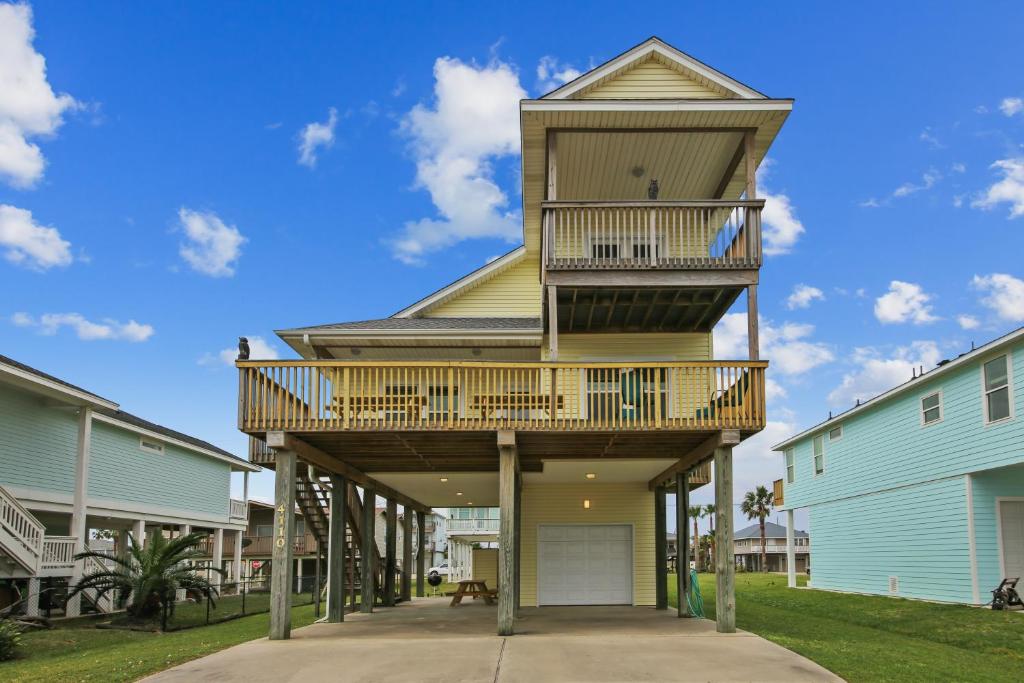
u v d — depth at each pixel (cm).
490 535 4497
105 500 2089
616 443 1279
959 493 1741
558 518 1786
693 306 1495
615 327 1627
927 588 1875
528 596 1747
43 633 1365
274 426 1134
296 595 2789
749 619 1569
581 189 1642
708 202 1333
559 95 1360
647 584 1758
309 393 1142
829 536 2522
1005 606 1555
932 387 1875
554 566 1770
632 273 1315
